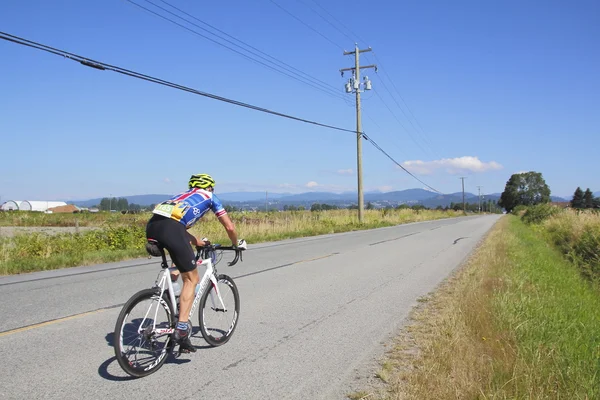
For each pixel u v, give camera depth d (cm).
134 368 444
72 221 3272
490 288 890
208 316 583
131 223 1944
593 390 405
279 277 1051
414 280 1029
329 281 1006
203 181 507
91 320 648
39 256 1350
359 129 3534
